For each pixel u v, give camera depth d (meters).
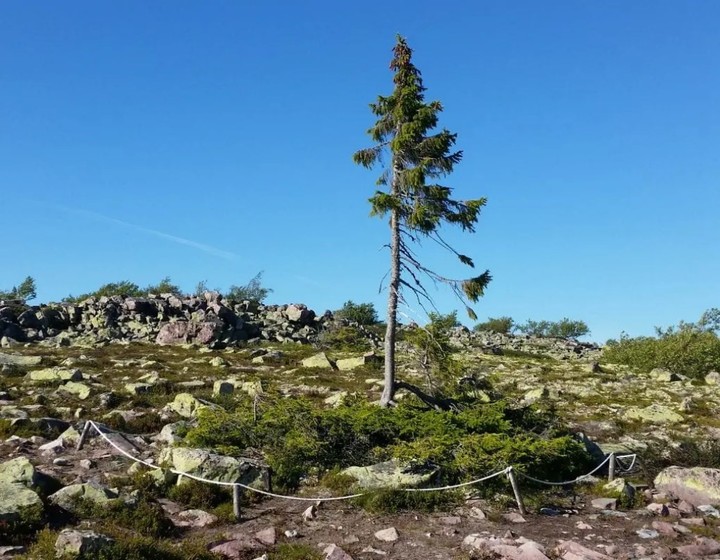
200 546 10.23
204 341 44.25
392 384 17.72
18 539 9.84
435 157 17.42
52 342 42.75
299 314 54.12
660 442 20.14
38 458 15.80
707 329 48.78
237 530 11.70
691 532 12.27
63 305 51.06
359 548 10.91
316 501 13.40
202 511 12.36
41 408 21.30
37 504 10.73
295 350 44.47
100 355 37.41
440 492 13.72
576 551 10.66
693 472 14.99
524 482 14.74
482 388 20.23
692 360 43.66
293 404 16.80
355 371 35.06
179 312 50.66
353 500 13.42
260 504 13.39
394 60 18.11
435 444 14.80
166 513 12.34
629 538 11.84
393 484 13.74
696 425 24.69
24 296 60.06
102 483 13.70
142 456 16.34
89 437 17.67
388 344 17.81
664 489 15.22
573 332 84.00
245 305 55.38
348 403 19.36
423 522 12.48
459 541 11.46
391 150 17.94
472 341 60.53
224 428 16.72
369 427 16.05
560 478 15.84
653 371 40.62
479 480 13.55
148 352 39.75
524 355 54.78
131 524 11.12
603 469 17.33
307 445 15.39
